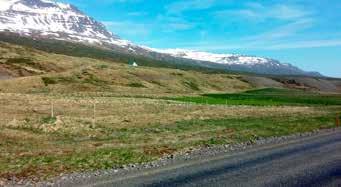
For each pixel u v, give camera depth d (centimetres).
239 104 10456
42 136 4388
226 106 9131
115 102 8525
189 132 4731
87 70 19362
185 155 3091
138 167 2583
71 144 3862
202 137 4262
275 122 5834
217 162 2766
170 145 3653
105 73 19675
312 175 2383
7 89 14125
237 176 2327
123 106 7812
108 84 18188
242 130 4859
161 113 6925
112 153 3177
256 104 10669
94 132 4722
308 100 13288
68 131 4731
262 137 4309
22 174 2394
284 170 2516
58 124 5091
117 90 17062
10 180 2233
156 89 19200
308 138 4238
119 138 4306
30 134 4453
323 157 3022
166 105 8419
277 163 2750
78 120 5531
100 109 7181
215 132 4697
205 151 3297
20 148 3572
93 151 3319
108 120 5725
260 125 5406
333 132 4888
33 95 9394
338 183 2195
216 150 3350
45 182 2153
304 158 2966
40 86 15400
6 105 6900
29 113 6159
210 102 10688
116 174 2355
